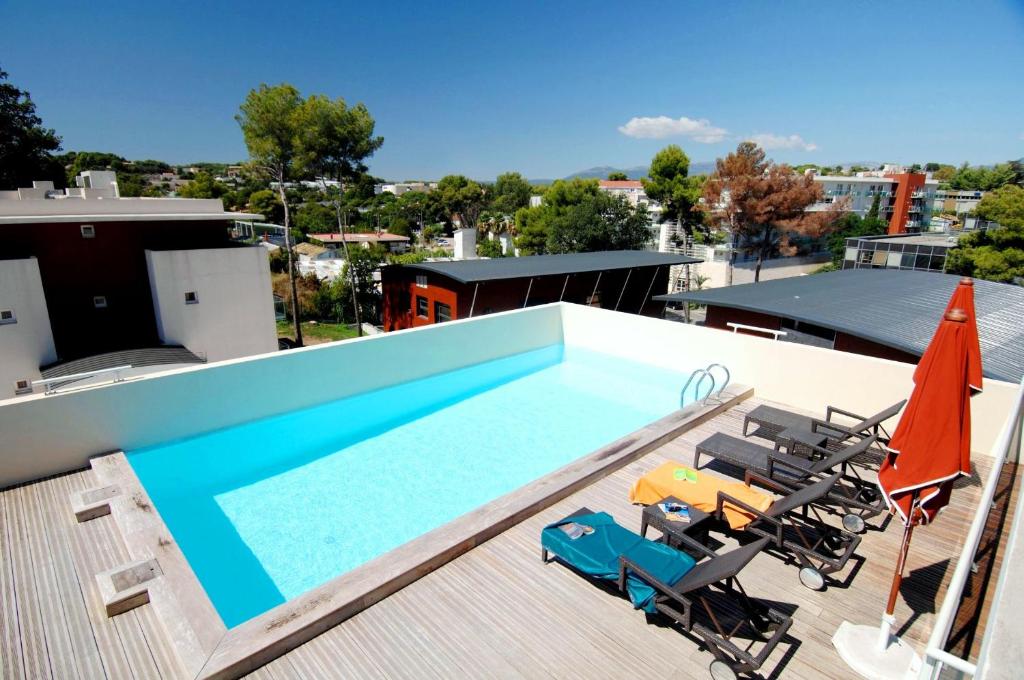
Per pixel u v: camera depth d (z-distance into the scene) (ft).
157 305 57.11
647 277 79.10
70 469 21.22
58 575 14.85
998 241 108.88
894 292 43.21
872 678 11.33
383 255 124.57
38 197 70.49
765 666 11.71
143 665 11.88
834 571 14.39
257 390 27.50
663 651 12.13
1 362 46.88
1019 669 6.13
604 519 15.42
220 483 24.72
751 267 148.87
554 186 169.27
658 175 162.50
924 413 10.46
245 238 81.71
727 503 15.84
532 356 43.37
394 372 33.96
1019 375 25.40
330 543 20.47
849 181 214.90
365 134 91.81
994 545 16.06
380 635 12.63
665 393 37.11
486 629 12.78
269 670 11.66
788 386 28.76
